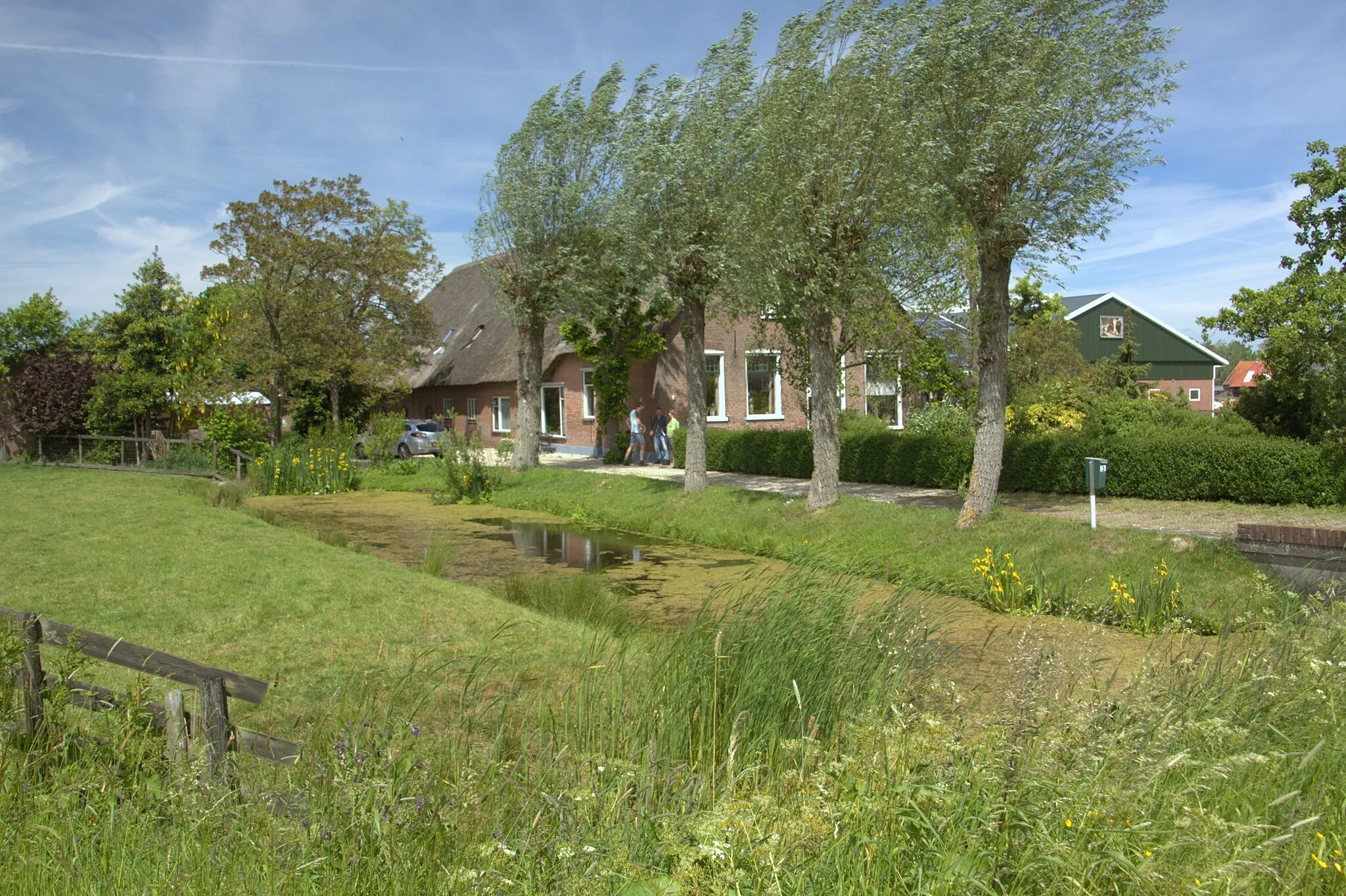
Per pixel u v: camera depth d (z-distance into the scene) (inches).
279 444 994.7
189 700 209.2
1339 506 503.8
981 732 141.3
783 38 532.1
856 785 120.3
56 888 117.0
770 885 102.0
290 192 1066.1
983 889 103.3
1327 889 114.2
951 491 674.8
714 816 110.2
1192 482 556.7
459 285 1577.3
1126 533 409.1
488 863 115.9
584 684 200.2
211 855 122.1
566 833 117.6
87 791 139.7
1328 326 621.3
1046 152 450.3
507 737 183.0
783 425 1058.1
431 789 136.5
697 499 642.2
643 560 510.9
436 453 1072.2
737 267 568.4
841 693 181.8
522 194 797.2
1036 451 632.4
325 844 123.3
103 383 1018.7
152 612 312.3
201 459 940.0
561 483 791.1
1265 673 163.2
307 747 147.2
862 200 510.6
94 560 403.2
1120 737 120.3
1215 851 104.8
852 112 513.7
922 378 787.4
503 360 1232.2
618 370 1000.2
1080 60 437.1
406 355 1168.8
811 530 528.7
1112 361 1237.7
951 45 450.9
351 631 294.8
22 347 1127.0
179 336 1066.7
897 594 229.6
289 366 1050.7
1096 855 103.8
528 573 465.4
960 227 527.2
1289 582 345.1
